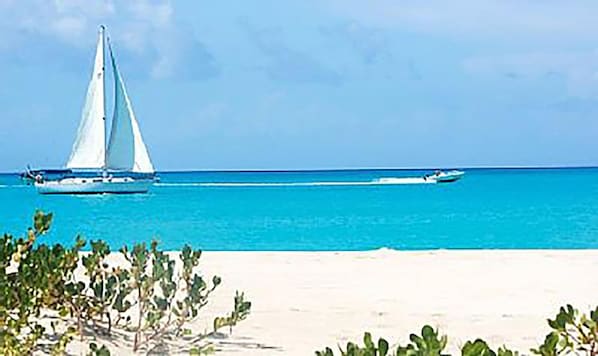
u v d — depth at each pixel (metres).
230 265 19.59
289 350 9.70
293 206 72.44
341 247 39.81
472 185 124.38
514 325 11.64
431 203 76.31
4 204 76.50
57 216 61.94
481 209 66.75
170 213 64.31
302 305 13.38
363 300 14.05
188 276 9.93
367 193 97.81
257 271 18.34
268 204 75.62
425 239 44.16
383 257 21.28
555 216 59.00
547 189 108.12
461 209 67.06
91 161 76.00
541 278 17.33
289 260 20.59
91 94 75.44
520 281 16.83
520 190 104.62
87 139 75.75
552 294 15.09
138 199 79.06
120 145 75.75
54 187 78.06
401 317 12.30
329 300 14.02
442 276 17.62
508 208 67.69
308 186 124.19
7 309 8.47
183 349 9.49
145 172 76.38
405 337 10.70
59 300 9.44
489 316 12.49
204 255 22.05
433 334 4.42
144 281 9.97
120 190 77.94
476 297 14.66
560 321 6.08
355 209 68.12
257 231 48.94
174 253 23.95
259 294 14.66
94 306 9.92
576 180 151.75
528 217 58.16
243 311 10.14
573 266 19.50
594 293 15.20
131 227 52.19
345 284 16.20
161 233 47.94
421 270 18.69
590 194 92.88
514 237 44.81
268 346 9.87
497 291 15.43
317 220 56.72
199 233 47.91
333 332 10.98
